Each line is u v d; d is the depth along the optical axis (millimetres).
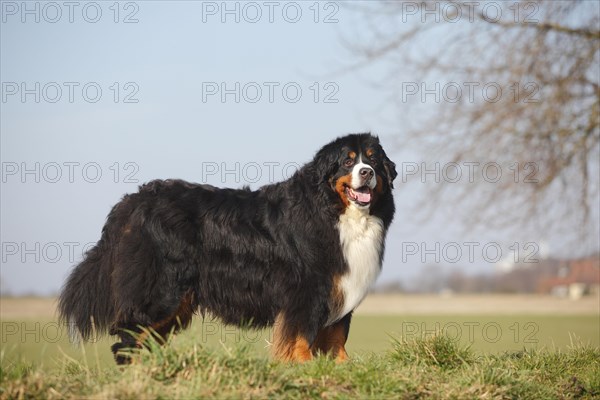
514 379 8023
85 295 9781
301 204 9781
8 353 7445
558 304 67188
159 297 9453
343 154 9844
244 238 9758
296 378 7328
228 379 6906
